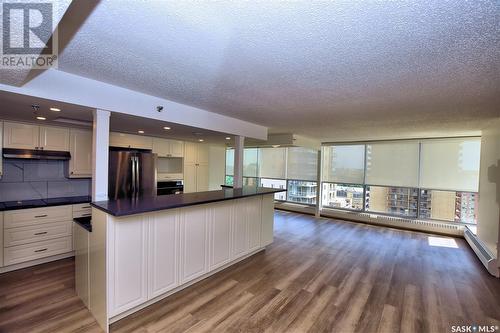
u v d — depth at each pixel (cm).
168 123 323
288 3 117
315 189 731
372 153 634
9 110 260
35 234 327
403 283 312
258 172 852
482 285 310
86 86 232
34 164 372
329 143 698
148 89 261
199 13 127
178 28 142
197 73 213
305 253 416
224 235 335
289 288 294
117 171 362
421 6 117
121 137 450
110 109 250
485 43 149
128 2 119
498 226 343
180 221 273
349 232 550
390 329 222
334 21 132
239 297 271
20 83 189
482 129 429
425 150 561
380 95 260
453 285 309
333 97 273
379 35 144
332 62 184
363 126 445
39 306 241
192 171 615
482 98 258
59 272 311
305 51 168
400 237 516
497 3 112
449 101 273
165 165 598
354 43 155
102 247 215
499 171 351
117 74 219
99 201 249
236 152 435
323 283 308
